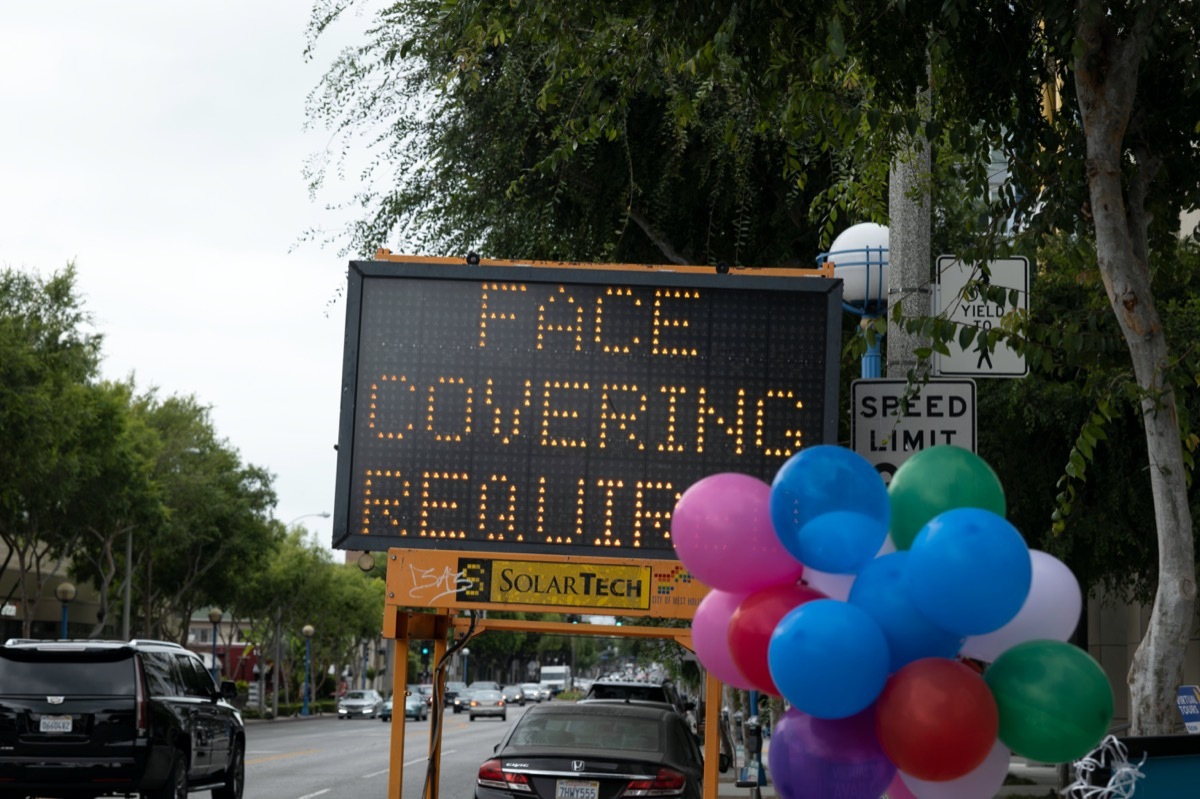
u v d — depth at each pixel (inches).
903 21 312.0
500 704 2689.5
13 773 632.4
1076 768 205.8
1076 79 287.9
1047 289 578.9
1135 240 305.7
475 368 354.9
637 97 556.1
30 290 1349.7
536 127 558.9
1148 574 750.5
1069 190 309.9
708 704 356.2
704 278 354.3
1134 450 671.8
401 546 349.4
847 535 195.9
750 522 206.2
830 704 186.4
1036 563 201.6
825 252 446.6
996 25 317.7
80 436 1482.5
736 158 532.1
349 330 357.1
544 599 344.2
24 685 640.4
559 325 355.3
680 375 353.1
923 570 184.7
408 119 588.7
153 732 645.9
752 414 351.3
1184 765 210.7
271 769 1098.7
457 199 593.3
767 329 353.7
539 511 349.1
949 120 335.3
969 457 208.2
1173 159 315.6
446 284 357.4
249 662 4611.2
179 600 2204.7
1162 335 278.2
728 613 216.1
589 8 325.1
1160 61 309.1
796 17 310.2
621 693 1062.4
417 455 352.2
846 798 200.2
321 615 3390.7
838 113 326.3
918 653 192.2
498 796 453.7
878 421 367.9
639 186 571.8
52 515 1617.9
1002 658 194.9
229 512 2149.4
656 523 347.6
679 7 311.9
